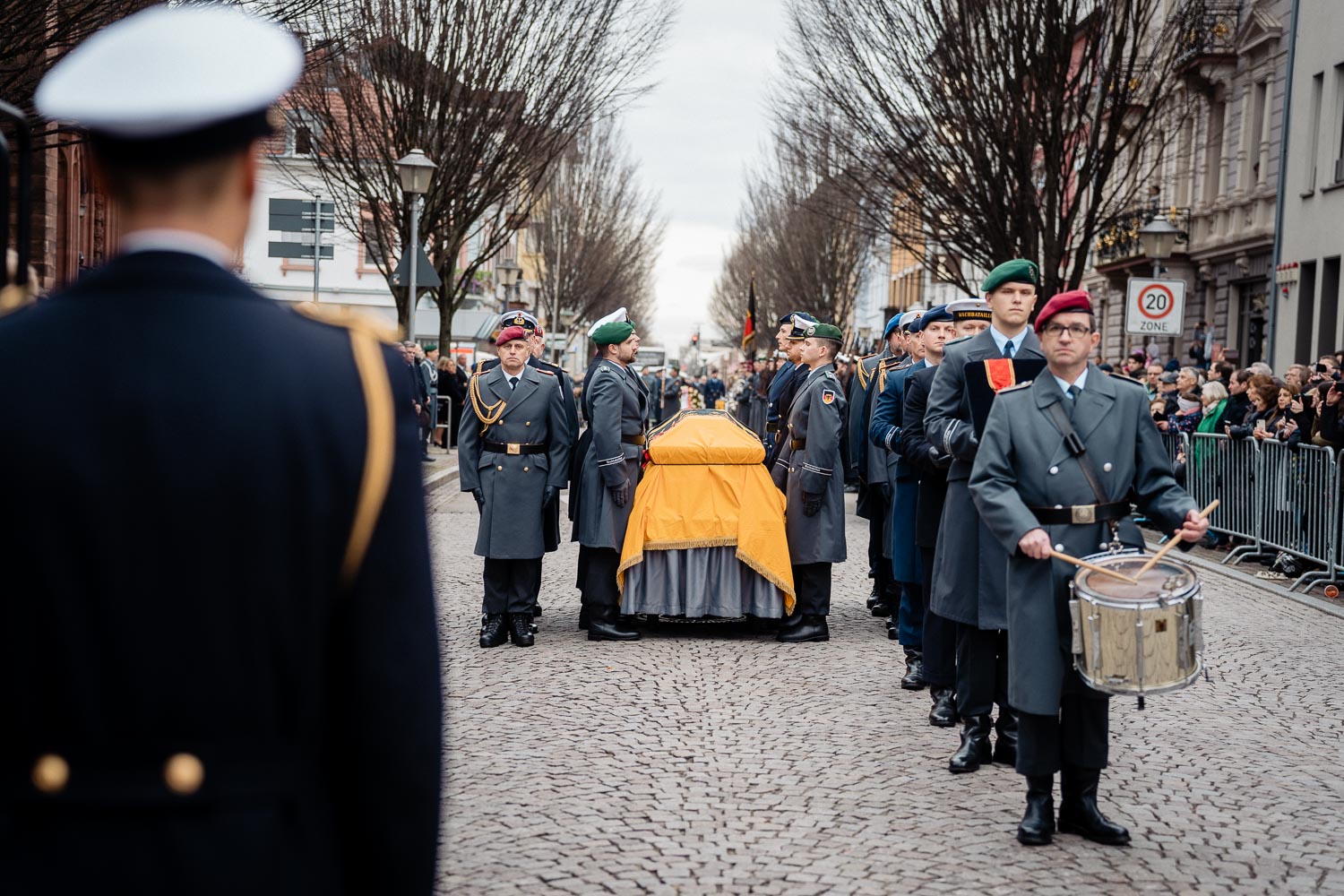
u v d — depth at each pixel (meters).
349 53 18.58
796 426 9.30
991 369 5.96
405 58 21.78
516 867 4.65
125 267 1.68
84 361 1.62
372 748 1.71
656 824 5.18
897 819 5.32
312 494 1.66
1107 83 21.33
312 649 1.69
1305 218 25.56
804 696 7.55
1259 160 28.03
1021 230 21.75
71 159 20.33
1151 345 32.53
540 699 7.38
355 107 22.11
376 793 1.72
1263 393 13.43
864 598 11.43
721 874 4.62
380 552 1.71
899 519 7.74
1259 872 4.73
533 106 22.78
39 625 1.58
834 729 6.79
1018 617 5.04
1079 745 5.07
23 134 3.06
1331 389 11.73
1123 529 5.13
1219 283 30.20
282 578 1.65
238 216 1.77
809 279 49.09
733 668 8.36
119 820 1.58
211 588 1.60
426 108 22.41
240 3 10.55
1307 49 25.64
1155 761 6.28
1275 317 26.47
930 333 7.60
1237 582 12.36
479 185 23.33
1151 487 5.12
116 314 1.65
